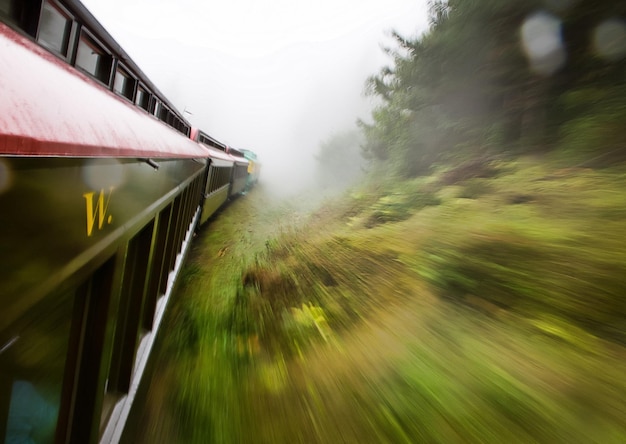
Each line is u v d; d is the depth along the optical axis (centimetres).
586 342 313
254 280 719
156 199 285
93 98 182
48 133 111
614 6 751
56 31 243
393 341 411
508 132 997
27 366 136
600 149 685
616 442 226
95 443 211
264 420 343
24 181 102
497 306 405
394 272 592
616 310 329
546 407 265
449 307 442
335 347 438
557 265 413
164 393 394
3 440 125
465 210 706
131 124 223
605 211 488
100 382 201
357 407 333
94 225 157
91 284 186
